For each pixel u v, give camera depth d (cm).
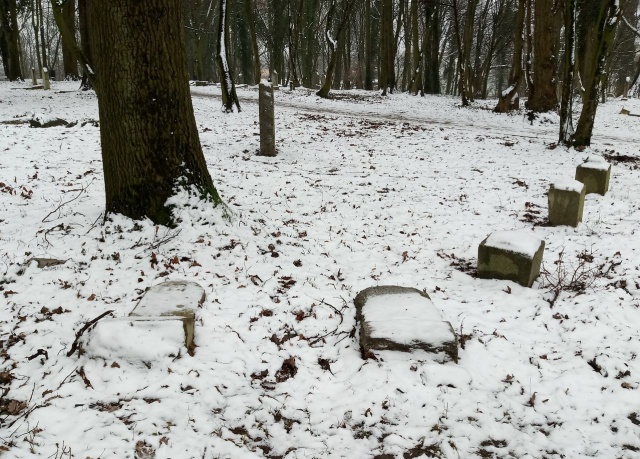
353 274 585
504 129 1856
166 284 490
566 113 1391
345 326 465
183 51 604
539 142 1530
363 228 748
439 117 2216
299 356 418
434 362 400
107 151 610
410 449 322
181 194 630
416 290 491
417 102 2889
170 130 608
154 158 607
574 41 1327
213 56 4994
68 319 448
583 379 391
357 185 991
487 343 439
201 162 657
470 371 399
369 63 4088
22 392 347
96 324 396
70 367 376
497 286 548
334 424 342
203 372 383
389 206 859
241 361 404
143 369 375
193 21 3788
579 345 435
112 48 559
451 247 681
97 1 548
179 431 322
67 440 304
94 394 349
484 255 563
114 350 378
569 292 527
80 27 2481
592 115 1362
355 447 322
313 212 806
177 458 300
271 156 1211
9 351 399
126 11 545
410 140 1548
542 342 445
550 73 2158
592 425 346
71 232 625
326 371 400
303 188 939
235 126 1588
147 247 591
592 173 908
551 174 1102
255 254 613
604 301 495
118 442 306
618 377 393
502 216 809
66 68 3581
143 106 583
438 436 333
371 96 3122
